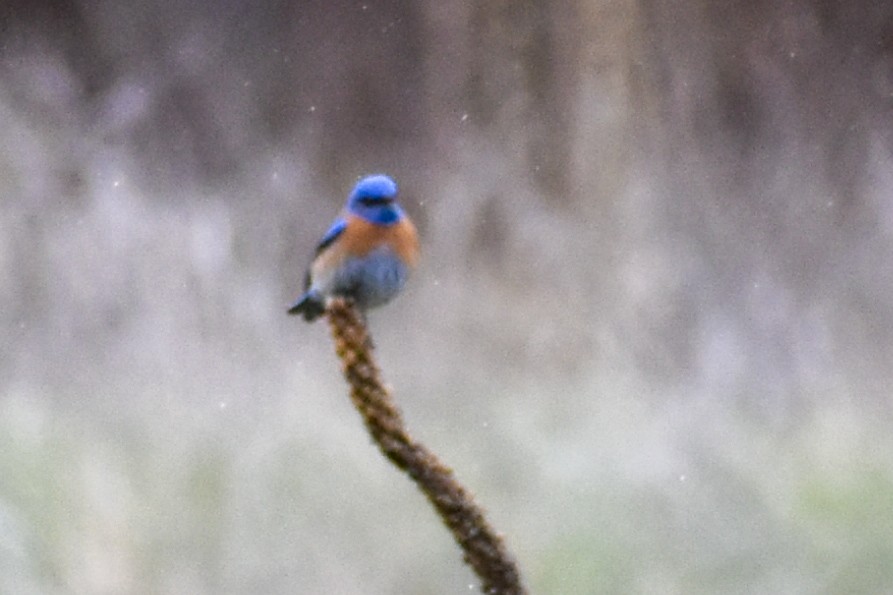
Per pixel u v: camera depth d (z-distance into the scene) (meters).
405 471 3.67
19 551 10.06
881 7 19.20
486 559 3.66
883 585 10.42
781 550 10.68
